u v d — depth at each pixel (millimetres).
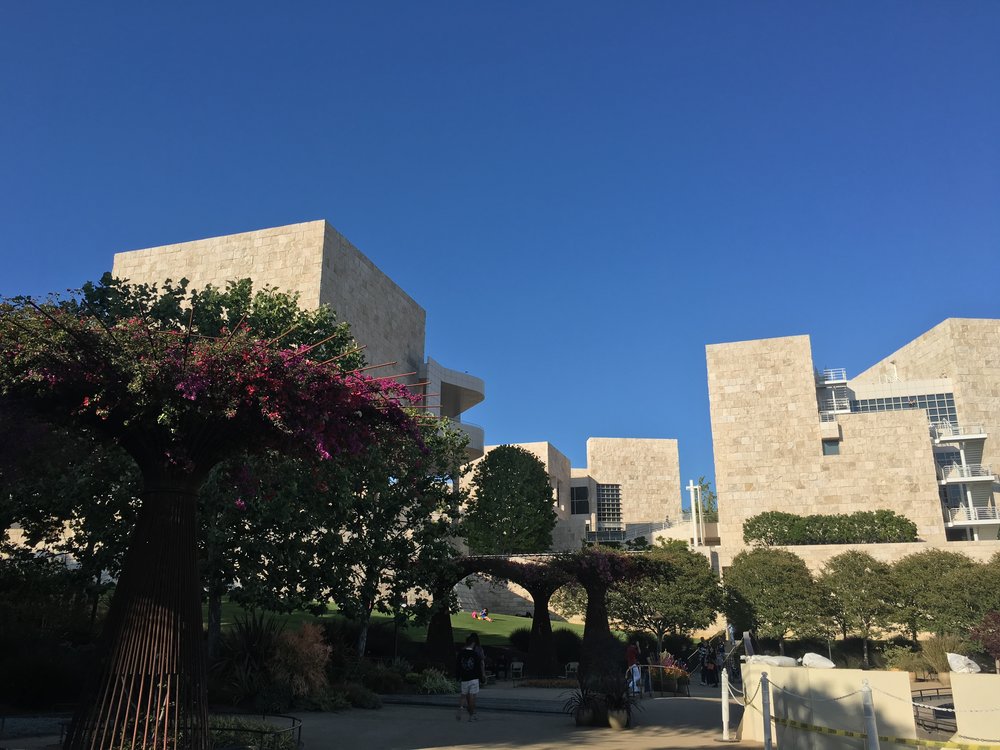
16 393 8320
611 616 39969
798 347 65500
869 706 9055
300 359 8836
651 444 104875
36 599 19094
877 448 61812
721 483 64562
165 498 8531
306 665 16594
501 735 13555
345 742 12133
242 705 15430
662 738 13352
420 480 23688
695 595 38688
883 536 54688
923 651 36406
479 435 63750
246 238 50000
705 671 32531
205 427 8578
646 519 101125
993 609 35719
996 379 70000
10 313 8039
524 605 52312
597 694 15320
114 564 17891
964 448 64812
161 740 7688
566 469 91250
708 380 67188
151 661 7879
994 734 11008
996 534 60062
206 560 17500
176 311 19078
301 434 8523
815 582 42250
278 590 18859
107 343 8188
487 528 52750
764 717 11023
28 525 18859
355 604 21531
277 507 17266
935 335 73625
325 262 48281
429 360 61250
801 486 62625
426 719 15805
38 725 11734
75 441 11109
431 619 27812
